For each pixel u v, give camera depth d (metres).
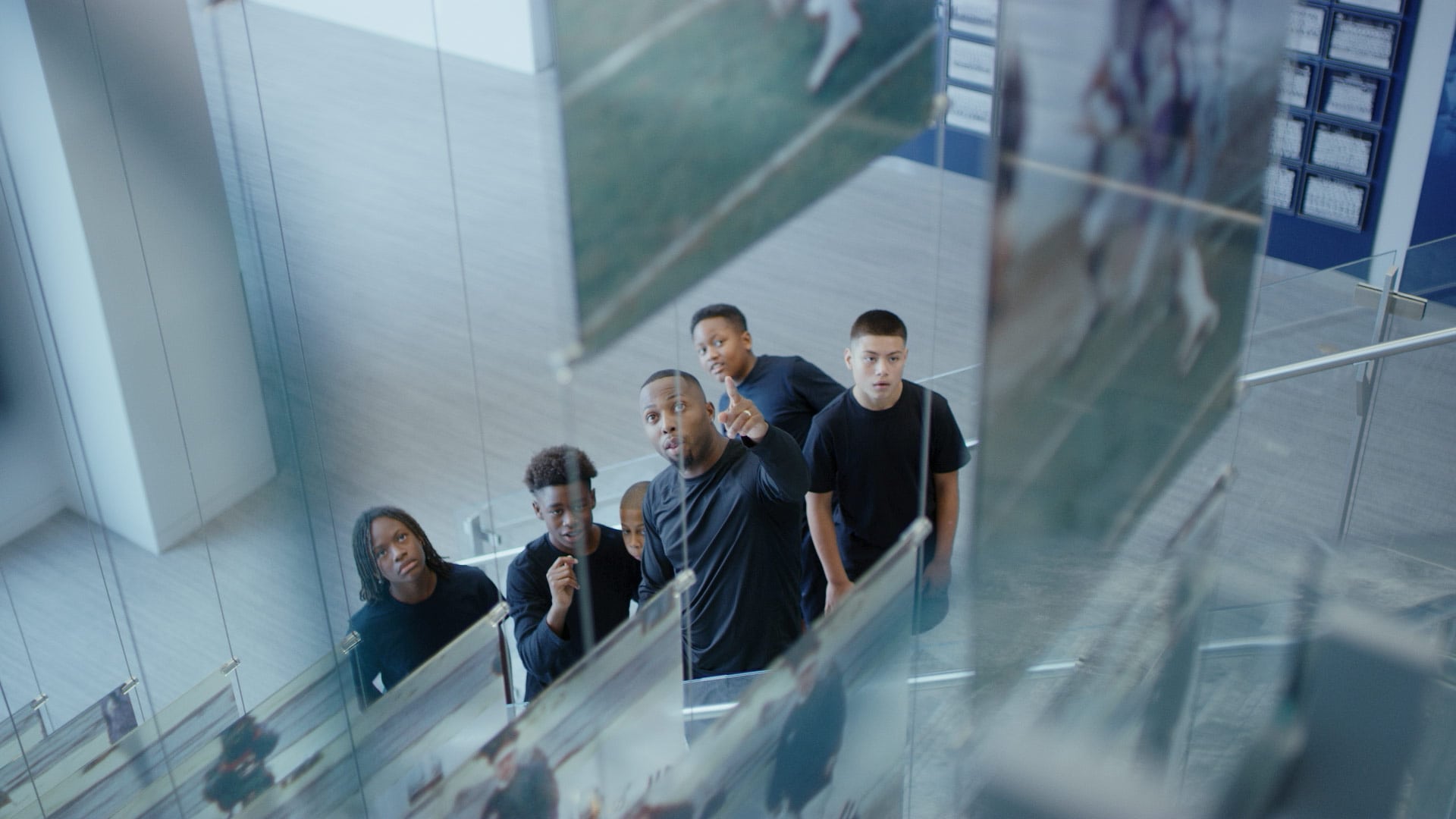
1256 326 3.95
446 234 3.36
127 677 3.30
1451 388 3.51
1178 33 2.32
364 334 3.44
